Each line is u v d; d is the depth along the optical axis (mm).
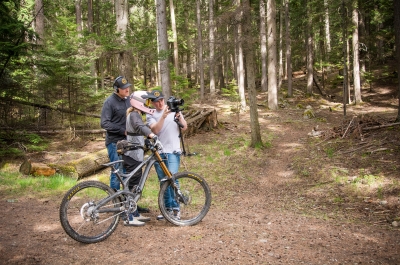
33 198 6203
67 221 3887
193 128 13523
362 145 9391
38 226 4562
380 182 6992
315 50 36781
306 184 7988
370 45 28250
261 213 6043
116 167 4480
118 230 4461
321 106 23703
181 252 3727
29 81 11836
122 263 3445
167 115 4730
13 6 10523
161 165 4590
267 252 3748
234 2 13500
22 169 8430
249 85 11492
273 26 20422
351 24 23516
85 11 32000
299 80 34906
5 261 3441
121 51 12773
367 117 10859
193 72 39469
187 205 4863
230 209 6379
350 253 3762
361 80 30016
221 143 12383
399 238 4367
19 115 11859
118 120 5027
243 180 8938
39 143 11641
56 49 11844
